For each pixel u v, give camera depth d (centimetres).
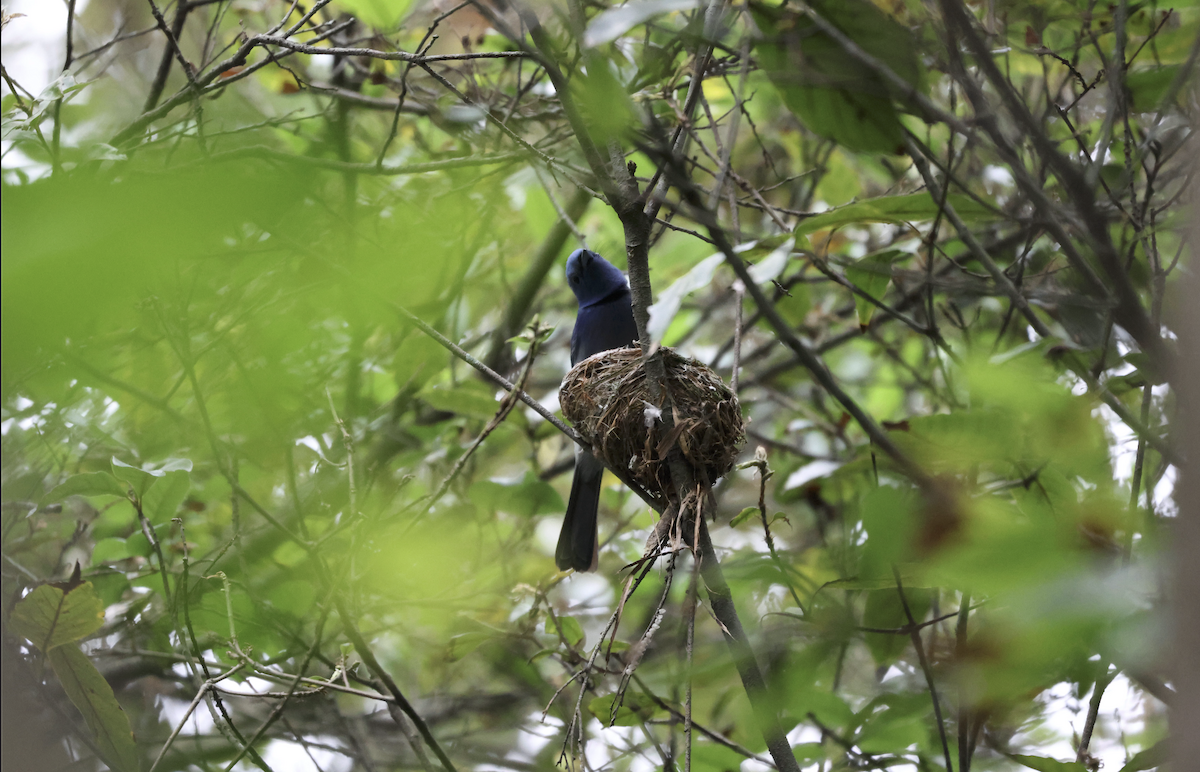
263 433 659
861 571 394
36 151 607
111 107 985
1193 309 221
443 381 1257
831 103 643
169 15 1068
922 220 670
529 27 544
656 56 761
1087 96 777
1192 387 208
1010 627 229
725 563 771
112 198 156
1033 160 714
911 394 1294
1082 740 602
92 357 727
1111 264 530
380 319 304
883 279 777
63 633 636
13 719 580
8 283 145
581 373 824
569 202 1219
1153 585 216
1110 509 326
